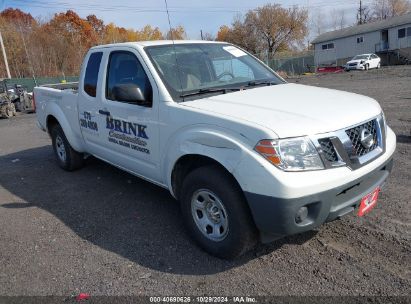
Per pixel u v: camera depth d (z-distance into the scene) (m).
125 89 3.87
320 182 2.93
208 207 3.53
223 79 4.43
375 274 3.17
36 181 6.16
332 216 3.10
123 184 5.68
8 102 17.44
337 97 3.79
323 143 3.04
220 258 3.53
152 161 4.14
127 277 3.36
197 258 3.58
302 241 3.73
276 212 2.92
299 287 3.08
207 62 4.48
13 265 3.67
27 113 18.92
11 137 11.16
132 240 4.00
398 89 15.69
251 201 3.04
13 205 5.18
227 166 3.14
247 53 5.12
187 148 3.50
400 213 4.13
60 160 6.59
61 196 5.38
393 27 47.75
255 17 60.16
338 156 3.07
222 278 3.26
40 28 53.56
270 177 2.90
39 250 3.92
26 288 3.30
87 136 5.45
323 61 55.09
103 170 6.40
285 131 2.97
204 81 4.25
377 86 18.12
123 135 4.50
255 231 3.28
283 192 2.86
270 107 3.42
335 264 3.34
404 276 3.12
